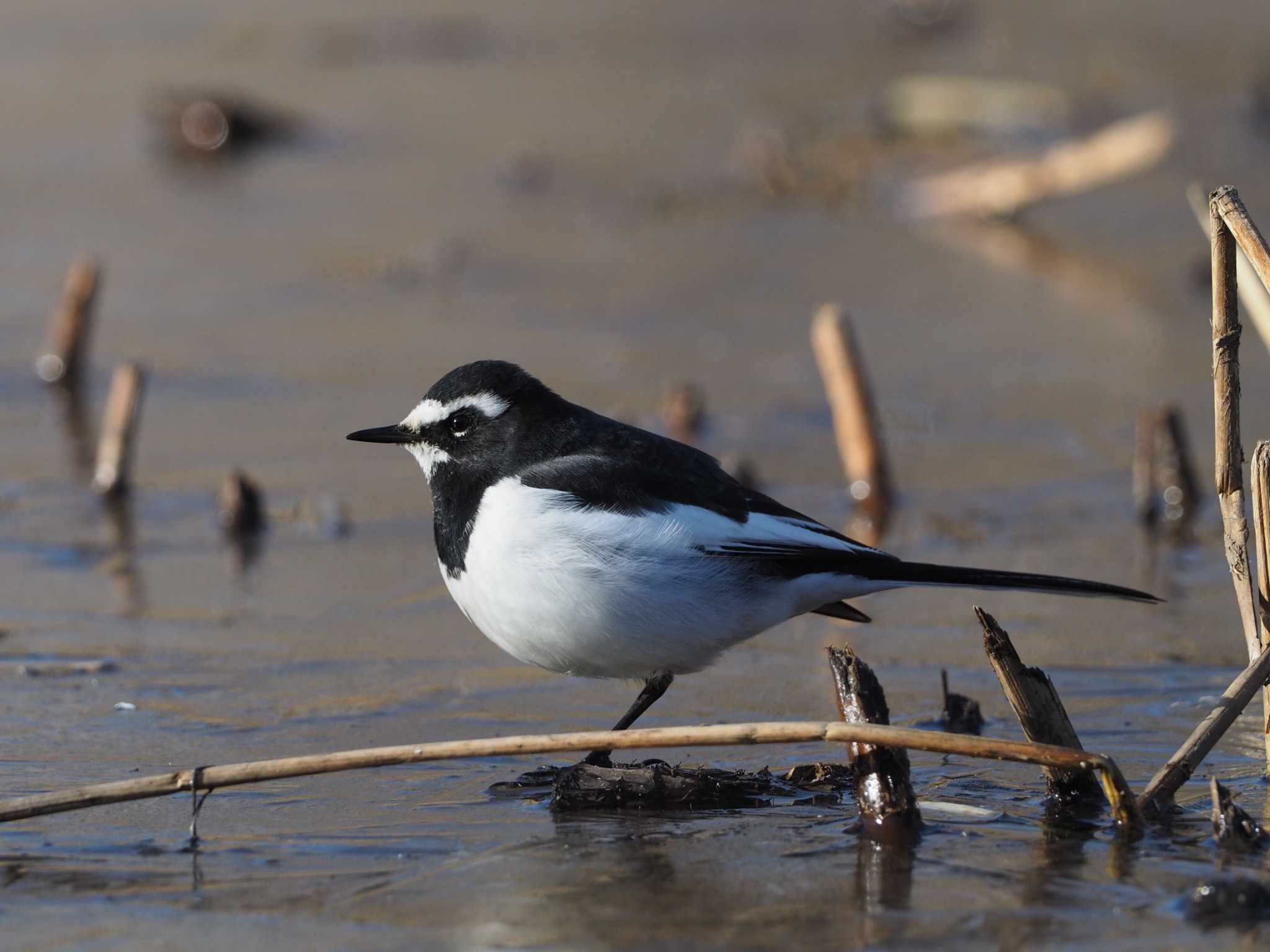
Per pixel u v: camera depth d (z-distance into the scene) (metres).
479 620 8.70
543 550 8.28
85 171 25.97
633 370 17.81
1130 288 20.81
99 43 33.00
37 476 14.70
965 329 19.38
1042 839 7.30
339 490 14.52
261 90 30.03
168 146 27.09
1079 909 6.51
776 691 9.82
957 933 6.31
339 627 11.12
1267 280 7.60
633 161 26.45
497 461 8.70
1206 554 12.87
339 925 6.45
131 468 14.91
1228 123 26.70
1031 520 13.84
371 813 7.78
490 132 28.17
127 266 21.52
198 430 16.08
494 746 7.16
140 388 14.32
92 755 8.53
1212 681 9.85
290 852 7.25
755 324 19.64
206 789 7.16
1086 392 17.22
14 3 35.38
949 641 10.90
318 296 20.55
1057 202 24.34
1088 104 27.53
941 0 34.84
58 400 17.00
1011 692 7.79
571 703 9.58
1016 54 31.84
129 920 6.51
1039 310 20.06
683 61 32.53
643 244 22.84
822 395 17.19
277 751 8.62
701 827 7.56
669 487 8.61
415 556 12.84
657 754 8.87
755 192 25.05
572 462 8.58
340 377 17.56
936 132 26.62
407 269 21.55
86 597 11.69
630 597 8.32
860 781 7.60
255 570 12.44
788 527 8.70
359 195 25.00
